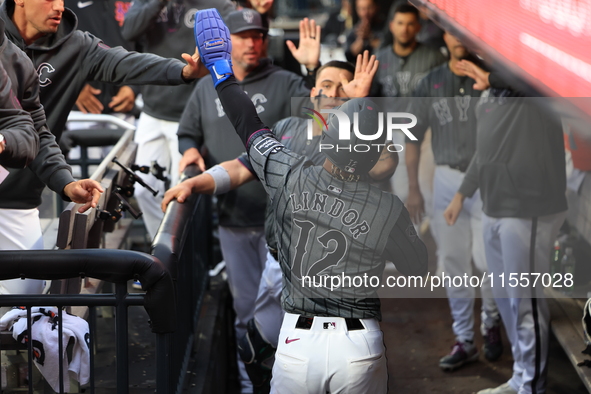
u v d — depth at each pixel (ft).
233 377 21.58
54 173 11.83
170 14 20.13
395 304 25.04
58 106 13.92
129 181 18.15
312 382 10.89
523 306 16.57
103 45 14.21
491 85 16.20
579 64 6.47
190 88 21.95
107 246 18.38
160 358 11.12
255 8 20.18
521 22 8.23
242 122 11.75
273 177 11.21
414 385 19.74
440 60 27.50
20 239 13.65
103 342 16.49
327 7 69.05
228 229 19.21
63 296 10.68
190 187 14.76
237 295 19.71
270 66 19.01
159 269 10.65
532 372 16.94
